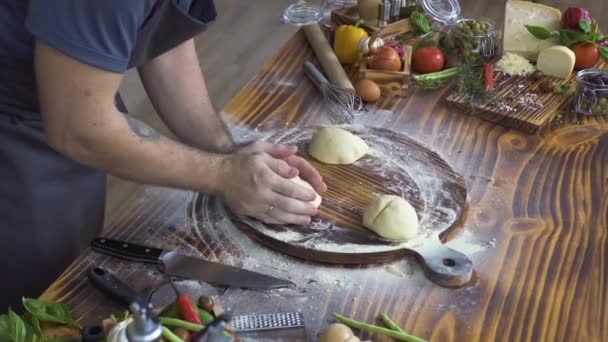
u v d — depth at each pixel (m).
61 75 0.96
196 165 1.19
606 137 1.50
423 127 1.53
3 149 1.31
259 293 1.08
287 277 1.13
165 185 1.19
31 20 0.93
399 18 1.83
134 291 1.04
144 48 1.13
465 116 1.57
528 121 1.50
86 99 0.99
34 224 1.40
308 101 1.61
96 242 1.14
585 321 1.05
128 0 0.93
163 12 1.09
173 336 0.84
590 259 1.17
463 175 1.38
